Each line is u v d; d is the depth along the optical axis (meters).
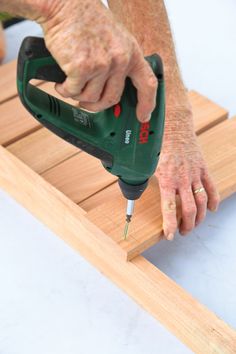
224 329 1.68
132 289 1.85
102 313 1.83
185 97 1.96
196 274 1.94
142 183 1.72
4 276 1.93
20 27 3.00
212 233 2.07
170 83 1.92
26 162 2.18
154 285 1.78
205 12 3.04
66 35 1.26
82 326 1.79
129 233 1.86
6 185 2.17
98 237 1.87
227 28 2.94
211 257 1.99
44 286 1.90
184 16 3.01
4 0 1.28
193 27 2.95
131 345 1.75
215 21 2.98
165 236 1.88
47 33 1.29
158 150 1.64
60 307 1.85
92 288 1.90
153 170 1.67
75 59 1.26
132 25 1.90
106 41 1.28
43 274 1.94
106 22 1.28
